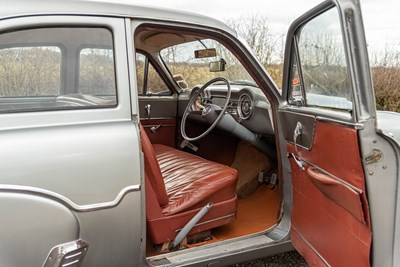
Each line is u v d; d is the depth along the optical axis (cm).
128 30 154
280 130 201
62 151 134
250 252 190
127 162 145
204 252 183
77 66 146
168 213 180
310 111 156
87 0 149
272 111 202
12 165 125
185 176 213
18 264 129
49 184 131
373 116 118
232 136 294
